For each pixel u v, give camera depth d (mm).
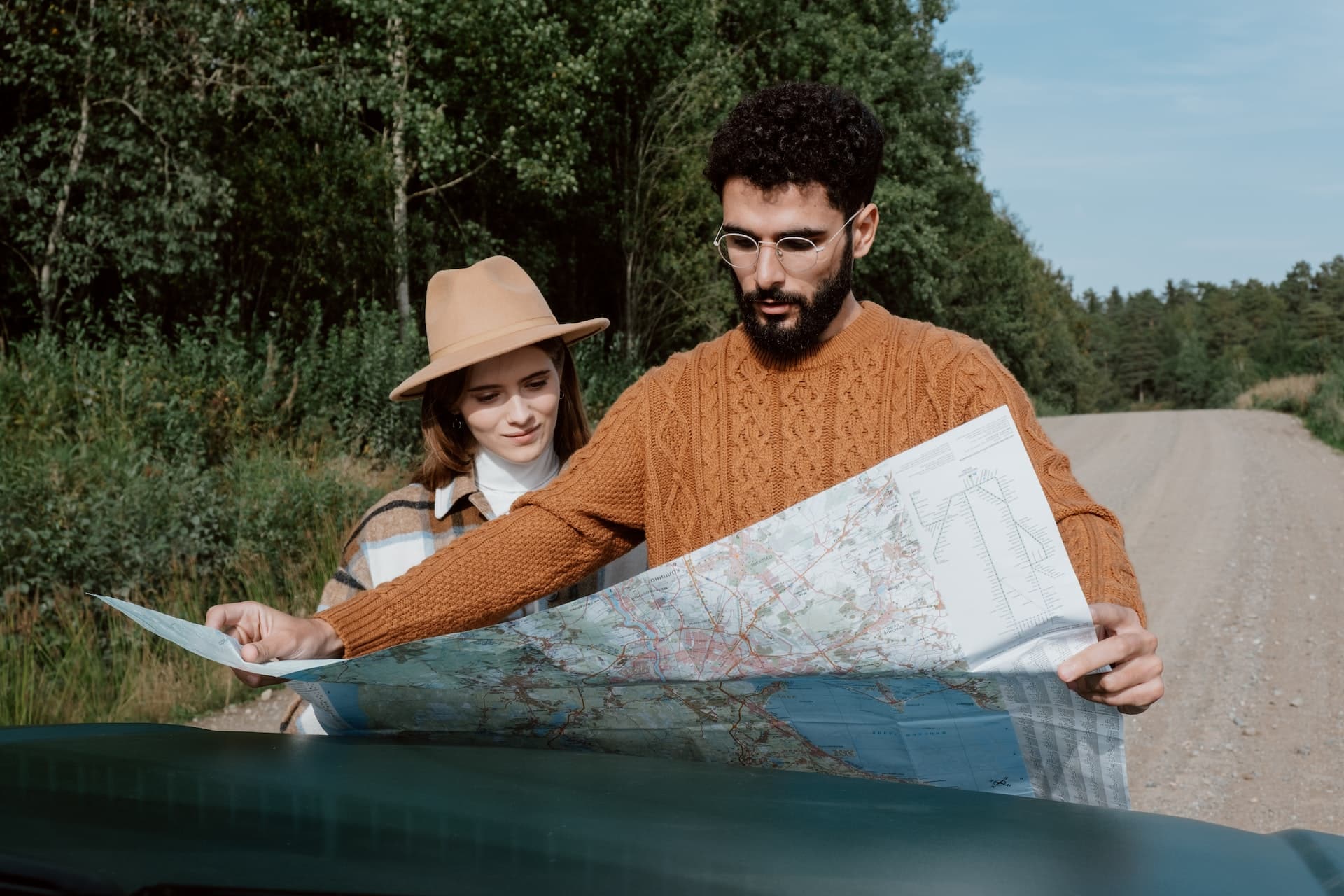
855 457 1588
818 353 1632
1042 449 1480
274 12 11055
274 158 11367
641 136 17844
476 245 15992
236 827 892
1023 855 858
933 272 22859
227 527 6406
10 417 6965
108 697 4930
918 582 1200
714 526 1655
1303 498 12539
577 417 2385
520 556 1635
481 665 1226
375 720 1329
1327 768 4629
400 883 795
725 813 931
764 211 1536
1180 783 4508
